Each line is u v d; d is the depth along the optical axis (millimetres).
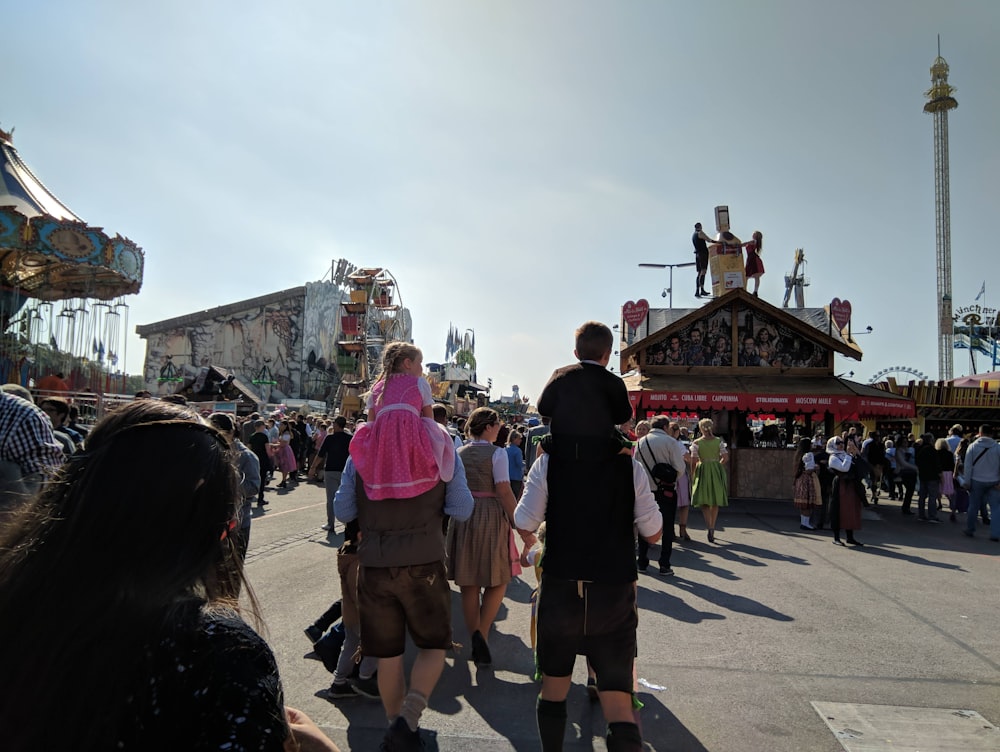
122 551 1054
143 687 1010
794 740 3908
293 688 4562
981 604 7125
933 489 14641
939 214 52469
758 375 16844
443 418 7363
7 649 1021
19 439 3908
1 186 19266
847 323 17719
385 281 43812
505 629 6121
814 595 7363
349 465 3676
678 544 10641
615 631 2963
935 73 52969
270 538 10070
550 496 3115
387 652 3438
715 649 5504
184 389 32469
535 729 4043
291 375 63156
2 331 23891
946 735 3979
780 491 16344
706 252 20047
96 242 19188
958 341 46750
